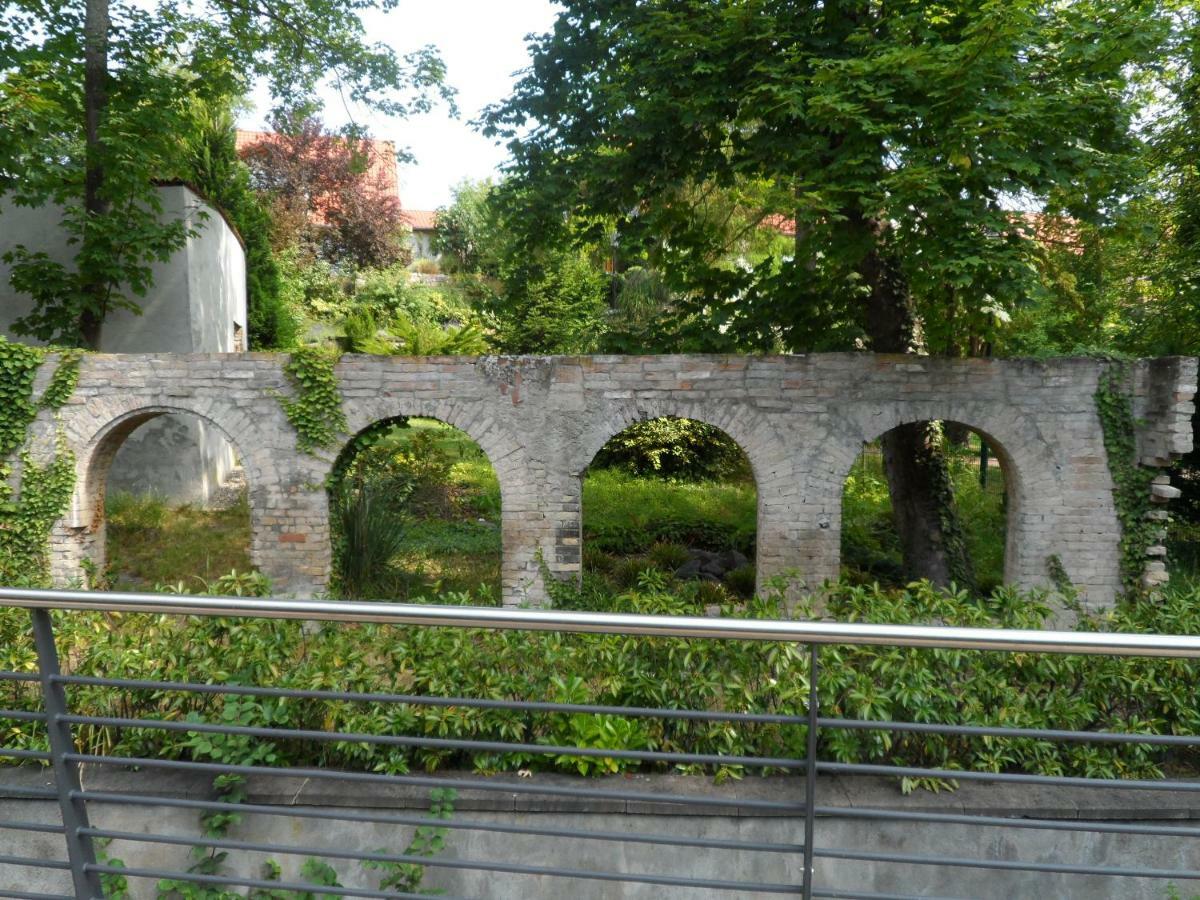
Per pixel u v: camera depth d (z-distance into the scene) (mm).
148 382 8305
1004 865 2205
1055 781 2104
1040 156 7352
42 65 10008
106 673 3654
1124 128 7859
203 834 3289
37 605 2158
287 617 2111
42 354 8219
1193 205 11875
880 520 12297
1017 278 7391
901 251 7840
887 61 6930
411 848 3207
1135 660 3744
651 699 3613
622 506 12844
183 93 11883
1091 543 8148
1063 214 8727
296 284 23406
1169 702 3660
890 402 8133
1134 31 7414
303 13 12680
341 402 8312
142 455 12281
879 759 3568
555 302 18156
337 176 26484
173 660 3746
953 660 3711
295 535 8406
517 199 10125
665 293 18266
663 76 8680
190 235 11406
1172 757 3824
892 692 3529
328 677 3615
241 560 9953
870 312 9812
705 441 16391
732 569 10672
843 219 7582
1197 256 11688
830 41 8086
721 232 10648
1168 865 3248
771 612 4547
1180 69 11188
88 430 8328
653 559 10805
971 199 7328
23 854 3379
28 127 10211
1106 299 13711
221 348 14523
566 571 8367
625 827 3264
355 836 3279
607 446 16094
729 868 3268
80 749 3619
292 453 8344
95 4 10984
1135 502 8094
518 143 10211
